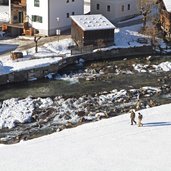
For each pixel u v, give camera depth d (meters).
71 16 95.69
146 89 79.81
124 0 107.38
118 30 99.88
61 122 69.25
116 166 56.81
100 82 83.12
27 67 83.69
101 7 107.44
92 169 56.19
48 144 62.25
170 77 85.19
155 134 64.31
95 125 66.81
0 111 72.12
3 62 85.50
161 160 58.03
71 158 58.66
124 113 71.50
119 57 94.12
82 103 74.69
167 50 97.06
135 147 61.09
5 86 81.50
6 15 108.06
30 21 100.00
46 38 96.94
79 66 89.31
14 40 96.56
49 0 97.31
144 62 92.00
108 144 61.94
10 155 59.56
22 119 69.69
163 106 72.31
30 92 79.50
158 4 103.25
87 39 93.19
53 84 82.62
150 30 99.25
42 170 56.12
